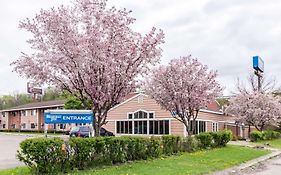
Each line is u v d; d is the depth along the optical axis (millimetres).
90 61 13352
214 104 46406
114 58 13883
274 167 16125
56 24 13305
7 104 101250
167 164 14594
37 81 13820
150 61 14820
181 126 35375
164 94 22844
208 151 21109
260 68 45875
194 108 23312
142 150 16141
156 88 23125
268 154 22203
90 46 13359
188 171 12859
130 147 15430
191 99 22438
